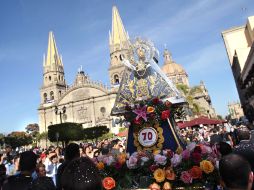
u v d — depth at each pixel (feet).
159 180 20.89
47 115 338.54
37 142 299.17
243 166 9.53
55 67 372.17
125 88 28.19
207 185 20.21
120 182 22.70
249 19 184.75
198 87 352.69
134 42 28.76
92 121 304.09
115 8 368.68
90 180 9.07
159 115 25.52
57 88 357.82
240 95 227.40
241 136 29.60
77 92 321.11
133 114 26.63
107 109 305.12
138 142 26.40
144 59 28.02
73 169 9.41
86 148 46.11
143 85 27.35
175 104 26.50
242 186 9.37
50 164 38.93
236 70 208.64
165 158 21.63
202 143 25.88
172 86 26.61
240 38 217.97
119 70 339.16
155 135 25.52
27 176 16.20
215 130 67.05
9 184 15.71
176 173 21.24
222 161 9.95
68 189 9.11
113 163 23.39
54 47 385.70
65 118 305.32
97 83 314.55
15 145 259.39
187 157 21.36
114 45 351.25
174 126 26.63
